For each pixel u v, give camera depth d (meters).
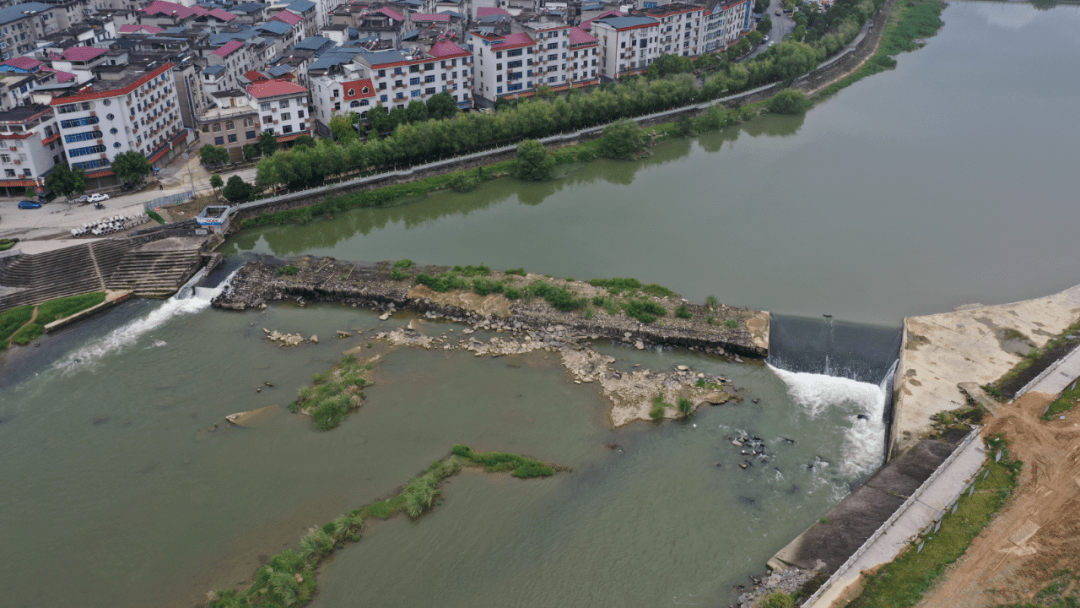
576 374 92.25
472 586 64.88
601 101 174.00
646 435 82.44
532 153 151.62
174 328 102.88
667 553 68.00
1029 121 189.00
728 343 95.81
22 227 120.50
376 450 80.62
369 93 164.50
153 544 69.44
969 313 99.50
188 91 165.75
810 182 151.38
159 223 125.31
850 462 78.44
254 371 93.62
